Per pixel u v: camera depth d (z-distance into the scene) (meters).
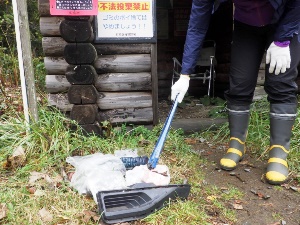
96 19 3.19
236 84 2.79
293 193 2.46
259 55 2.76
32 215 2.04
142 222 2.04
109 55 3.31
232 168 2.80
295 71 2.57
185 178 2.63
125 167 2.61
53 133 2.87
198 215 2.09
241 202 2.34
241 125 2.89
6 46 5.88
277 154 2.64
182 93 2.58
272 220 2.15
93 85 3.17
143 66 3.34
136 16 3.23
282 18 2.36
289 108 2.63
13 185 2.37
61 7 2.89
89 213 2.06
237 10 2.54
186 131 3.72
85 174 2.37
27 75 2.87
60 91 3.27
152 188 2.16
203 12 2.50
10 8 5.94
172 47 7.00
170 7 6.89
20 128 2.99
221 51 6.40
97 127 3.18
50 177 2.48
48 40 3.19
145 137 3.29
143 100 3.38
